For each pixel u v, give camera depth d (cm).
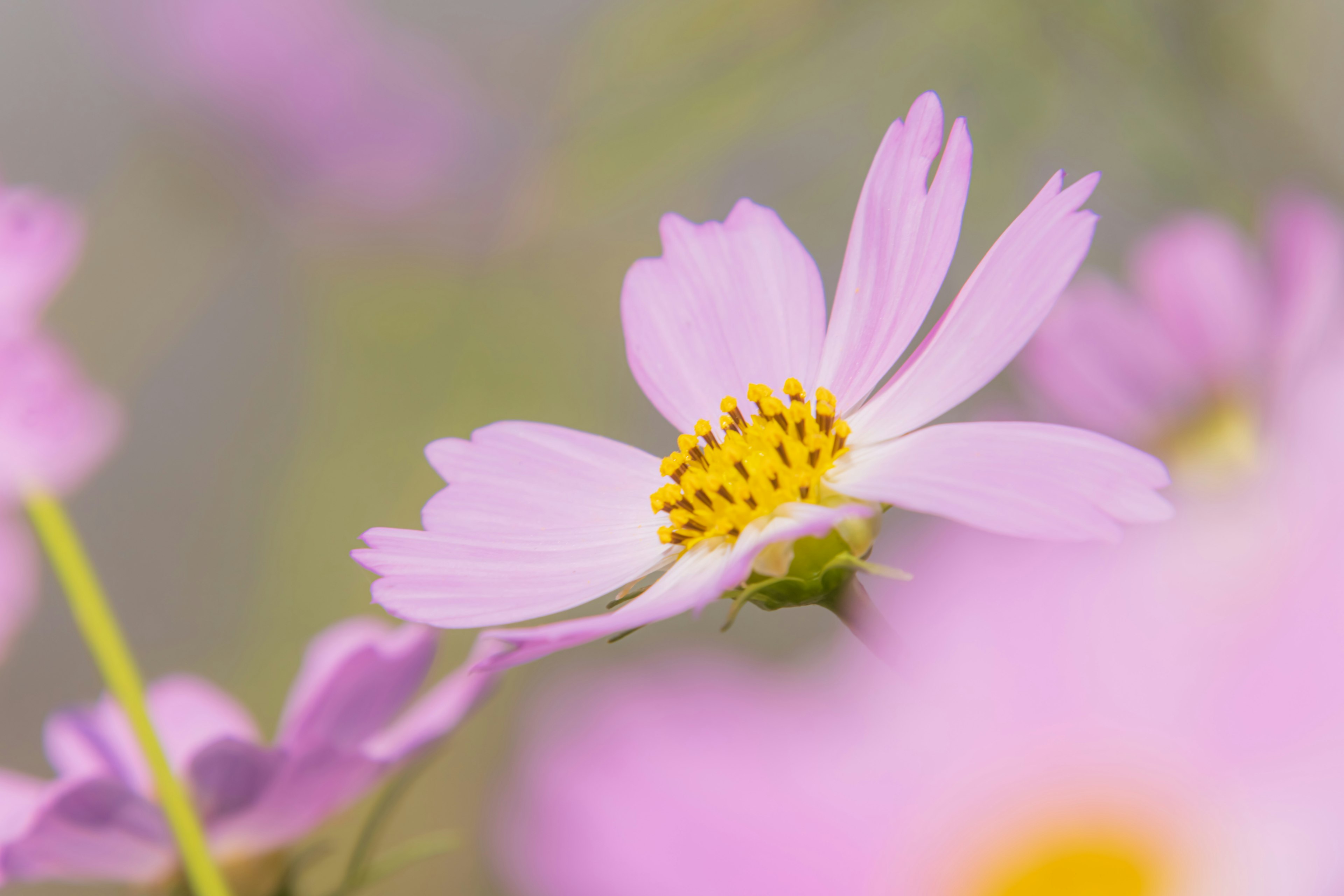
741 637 63
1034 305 38
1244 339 48
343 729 42
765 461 39
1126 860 17
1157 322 49
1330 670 16
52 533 41
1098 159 58
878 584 39
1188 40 57
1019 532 35
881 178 40
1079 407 50
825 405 40
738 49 63
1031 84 58
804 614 63
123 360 75
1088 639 17
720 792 17
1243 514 20
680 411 41
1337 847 16
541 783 18
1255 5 57
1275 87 57
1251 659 17
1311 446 19
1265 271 48
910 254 40
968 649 18
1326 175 56
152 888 42
